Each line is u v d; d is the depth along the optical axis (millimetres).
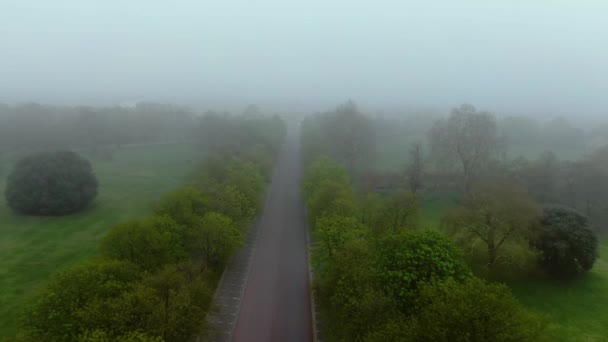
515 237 56250
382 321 32062
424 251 38469
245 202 65250
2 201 86438
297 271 57281
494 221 55875
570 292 52844
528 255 54188
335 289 40250
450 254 39562
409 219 57062
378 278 37500
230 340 41875
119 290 35281
